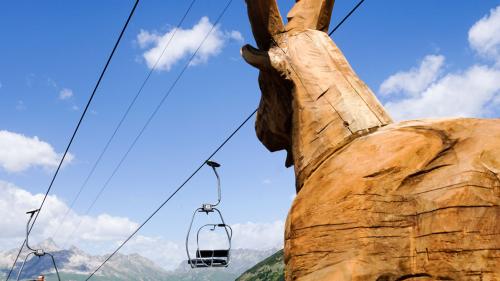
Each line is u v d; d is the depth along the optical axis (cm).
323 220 311
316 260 306
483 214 251
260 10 439
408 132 322
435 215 265
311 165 377
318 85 403
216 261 1420
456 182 267
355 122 367
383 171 302
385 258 275
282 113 452
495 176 258
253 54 447
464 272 246
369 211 292
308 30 446
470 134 292
